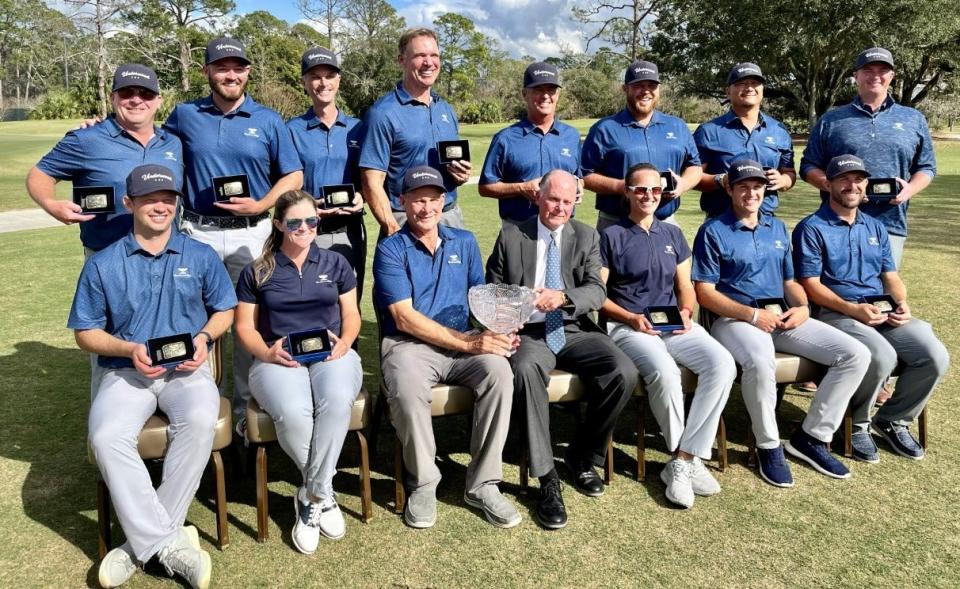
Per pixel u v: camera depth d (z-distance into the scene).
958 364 4.68
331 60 4.11
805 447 3.52
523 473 3.21
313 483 2.81
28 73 64.38
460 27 62.50
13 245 9.59
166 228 2.93
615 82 55.84
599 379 3.19
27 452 3.60
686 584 2.57
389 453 3.67
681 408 3.26
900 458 3.58
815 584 2.57
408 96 3.95
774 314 3.58
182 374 2.89
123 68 3.32
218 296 3.05
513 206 4.20
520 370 3.10
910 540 2.84
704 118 48.91
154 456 2.71
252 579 2.61
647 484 3.36
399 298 3.24
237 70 3.65
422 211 3.23
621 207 3.84
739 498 3.20
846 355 3.38
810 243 3.87
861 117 4.28
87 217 3.23
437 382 3.20
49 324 5.82
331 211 3.88
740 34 29.33
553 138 4.20
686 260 3.81
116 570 2.56
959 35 28.23
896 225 4.27
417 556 2.75
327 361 3.02
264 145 3.79
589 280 3.56
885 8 26.16
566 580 2.60
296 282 3.15
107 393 2.76
